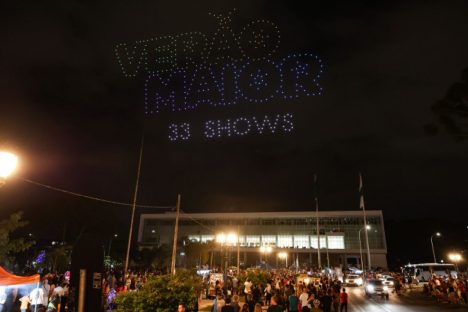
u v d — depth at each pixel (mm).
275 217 99375
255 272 28719
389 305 27859
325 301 18703
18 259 43406
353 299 32594
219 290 24000
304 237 96188
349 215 95625
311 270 66438
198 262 77812
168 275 14008
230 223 100938
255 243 97812
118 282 26938
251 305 17844
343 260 92750
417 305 27938
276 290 20016
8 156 7035
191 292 13508
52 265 41062
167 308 12617
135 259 72250
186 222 103250
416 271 55781
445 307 26500
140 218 105875
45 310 15750
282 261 94812
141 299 12703
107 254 59656
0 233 18781
